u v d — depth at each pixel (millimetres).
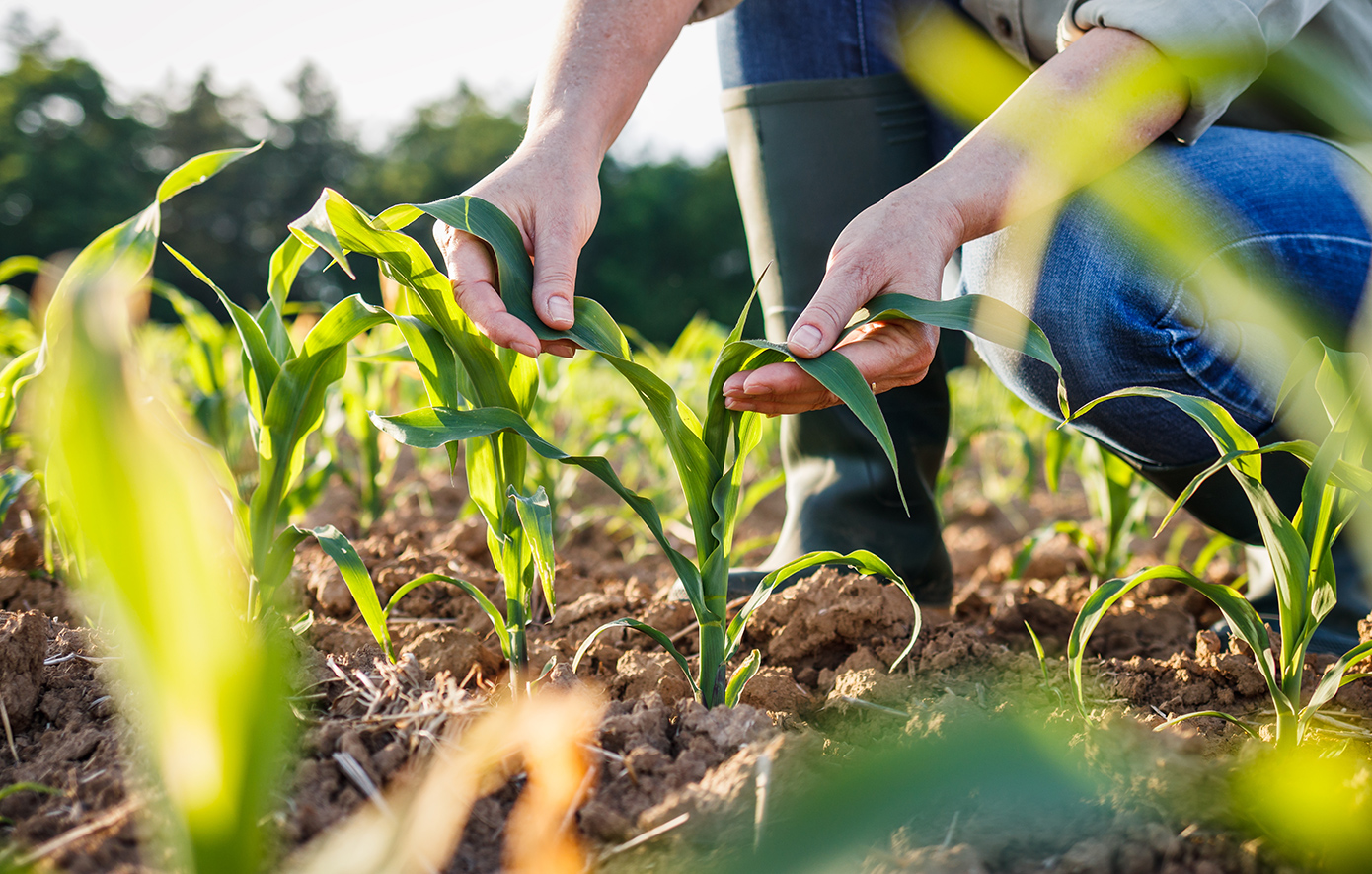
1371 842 683
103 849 730
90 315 353
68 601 1457
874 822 419
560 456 958
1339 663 896
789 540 1653
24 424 1414
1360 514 927
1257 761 855
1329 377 934
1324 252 1256
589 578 2018
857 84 1519
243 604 1142
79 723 992
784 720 1061
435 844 760
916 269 964
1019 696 1167
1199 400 935
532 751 858
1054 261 1312
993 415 4031
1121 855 740
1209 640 1321
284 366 1056
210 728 432
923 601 1655
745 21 1565
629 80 1217
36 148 32562
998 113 1083
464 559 1854
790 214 1573
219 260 37125
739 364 965
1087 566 2363
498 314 920
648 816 787
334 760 853
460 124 38344
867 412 848
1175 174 1219
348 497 2883
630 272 32500
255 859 471
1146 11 1059
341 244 913
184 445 970
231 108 38656
